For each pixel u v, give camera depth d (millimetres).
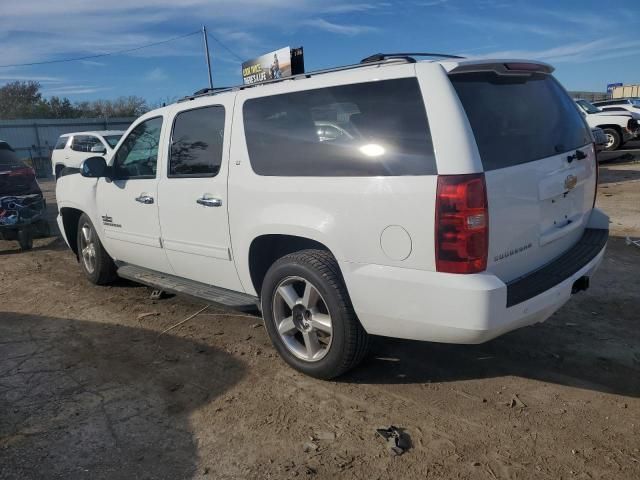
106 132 15258
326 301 3426
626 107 18734
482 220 2830
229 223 3971
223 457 2918
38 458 2955
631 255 6340
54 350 4352
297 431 3115
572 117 3857
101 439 3111
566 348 4012
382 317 3186
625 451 2830
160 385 3717
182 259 4543
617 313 4617
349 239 3215
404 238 2986
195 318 4934
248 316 4926
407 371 3766
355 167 3203
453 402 3355
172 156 4496
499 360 3873
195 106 4305
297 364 3734
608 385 3492
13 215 7824
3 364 4121
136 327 4770
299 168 3500
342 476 2729
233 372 3854
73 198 5840
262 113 3768
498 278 2938
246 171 3814
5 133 32938
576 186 3691
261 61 15109
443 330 2957
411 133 2988
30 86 54844
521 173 3074
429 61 3107
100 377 3863
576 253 3631
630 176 12836
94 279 5930
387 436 3006
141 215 4836
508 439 2967
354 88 3268
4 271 6910
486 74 3176
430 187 2871
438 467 2762
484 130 2986
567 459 2785
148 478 2773
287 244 3926
